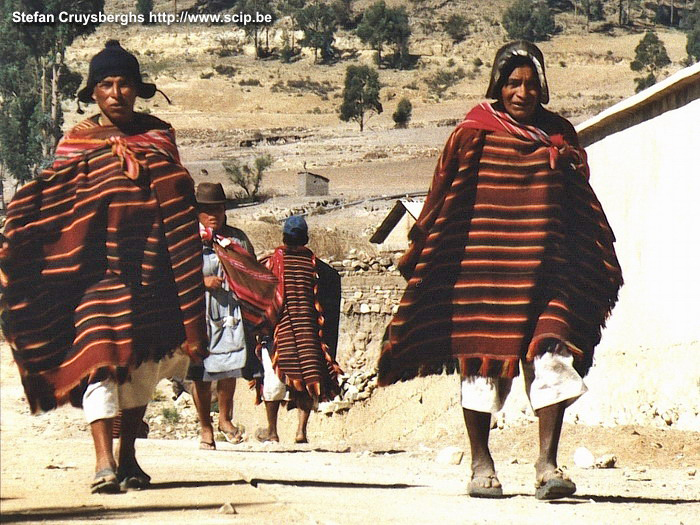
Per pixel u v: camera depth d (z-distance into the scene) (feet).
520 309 19.25
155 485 19.06
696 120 42.42
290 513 15.56
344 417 74.90
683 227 43.37
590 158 53.93
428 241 19.89
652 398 43.50
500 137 19.71
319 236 139.13
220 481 20.08
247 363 35.63
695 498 21.35
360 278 86.43
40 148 162.61
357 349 84.99
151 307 18.15
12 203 18.30
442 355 19.61
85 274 18.15
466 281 19.53
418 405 71.61
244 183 260.01
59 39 177.27
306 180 249.14
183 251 18.61
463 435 41.78
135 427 18.69
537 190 19.57
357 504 17.60
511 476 26.05
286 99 551.18
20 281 18.17
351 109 467.11
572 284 19.30
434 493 20.06
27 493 17.38
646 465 31.35
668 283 44.47
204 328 18.52
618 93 562.25
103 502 16.28
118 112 18.89
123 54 19.02
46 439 32.76
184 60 631.97
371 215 188.75
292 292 41.14
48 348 18.07
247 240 36.42
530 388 19.42
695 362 41.47
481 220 19.58
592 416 46.83
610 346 48.80
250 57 654.94
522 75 19.67
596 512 17.75
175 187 18.81
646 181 47.11
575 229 19.67
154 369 18.58
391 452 35.45
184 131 459.32
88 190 18.45
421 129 430.61
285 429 76.95
